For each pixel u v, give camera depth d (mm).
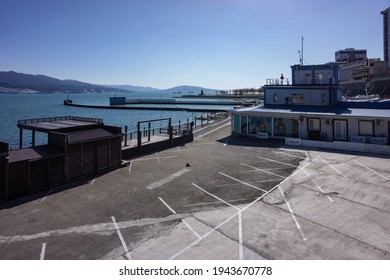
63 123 21734
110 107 132125
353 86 122750
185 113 104000
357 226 12109
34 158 16062
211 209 14086
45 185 16688
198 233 11695
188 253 10250
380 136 27812
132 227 12281
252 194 16000
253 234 11547
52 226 12328
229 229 11992
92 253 10273
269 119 34094
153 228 12180
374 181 17719
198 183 17984
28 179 15812
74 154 18234
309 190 16453
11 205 14484
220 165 22172
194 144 31375
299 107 35844
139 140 25859
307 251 10258
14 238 11312
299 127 31844
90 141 19109
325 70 37312
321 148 27938
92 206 14453
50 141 18562
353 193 15852
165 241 11102
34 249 10531
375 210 13656
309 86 35938
